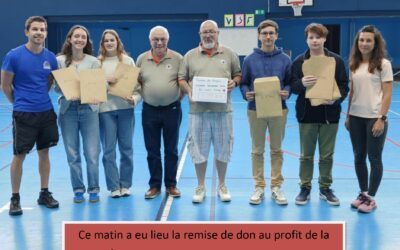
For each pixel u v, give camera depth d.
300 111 4.63
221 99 4.53
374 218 4.39
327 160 4.75
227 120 4.76
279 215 4.49
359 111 4.43
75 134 4.78
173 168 5.06
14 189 4.55
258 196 4.82
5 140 8.12
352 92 4.49
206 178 5.76
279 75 4.59
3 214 4.54
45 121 4.50
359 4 15.82
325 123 4.59
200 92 4.54
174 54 4.82
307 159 4.76
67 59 4.66
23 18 16.39
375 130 4.33
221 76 4.60
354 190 5.25
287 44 16.73
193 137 4.79
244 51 16.00
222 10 15.95
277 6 15.80
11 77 4.36
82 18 16.44
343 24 16.52
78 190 4.87
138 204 4.82
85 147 4.82
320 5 15.86
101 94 4.55
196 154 4.80
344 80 4.53
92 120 4.75
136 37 16.97
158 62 4.77
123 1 16.19
